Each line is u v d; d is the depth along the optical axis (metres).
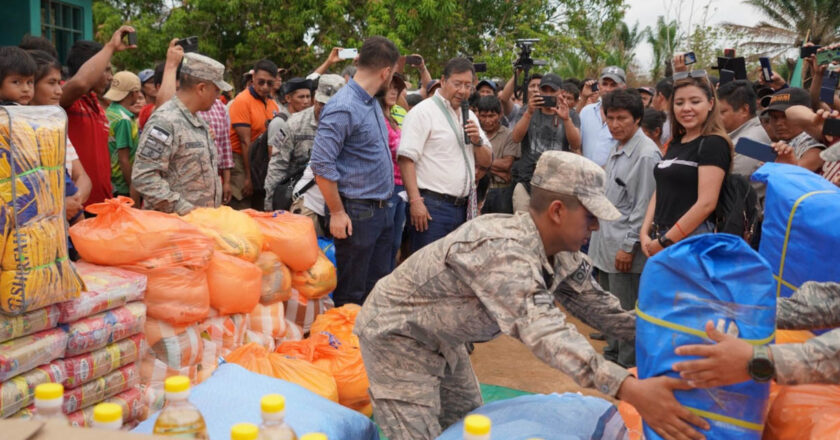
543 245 2.24
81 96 4.32
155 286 3.24
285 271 4.16
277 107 7.19
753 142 3.61
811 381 1.74
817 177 2.47
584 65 24.75
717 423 1.82
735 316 1.80
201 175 4.23
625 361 4.55
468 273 2.21
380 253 4.81
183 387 1.79
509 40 19.38
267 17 17.17
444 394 2.81
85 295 2.86
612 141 6.41
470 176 4.91
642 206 4.40
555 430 2.33
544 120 6.28
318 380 3.53
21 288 2.47
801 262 2.33
